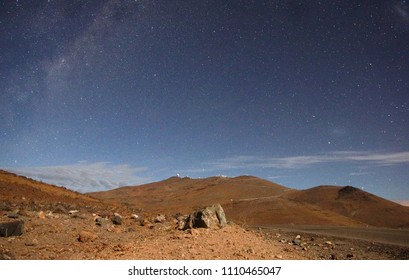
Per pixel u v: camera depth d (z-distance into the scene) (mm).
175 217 18250
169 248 9484
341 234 16859
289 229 19922
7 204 17719
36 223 13078
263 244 11484
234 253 9391
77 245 10688
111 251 9664
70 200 27078
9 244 10242
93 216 16562
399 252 11867
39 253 9516
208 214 12727
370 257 11125
